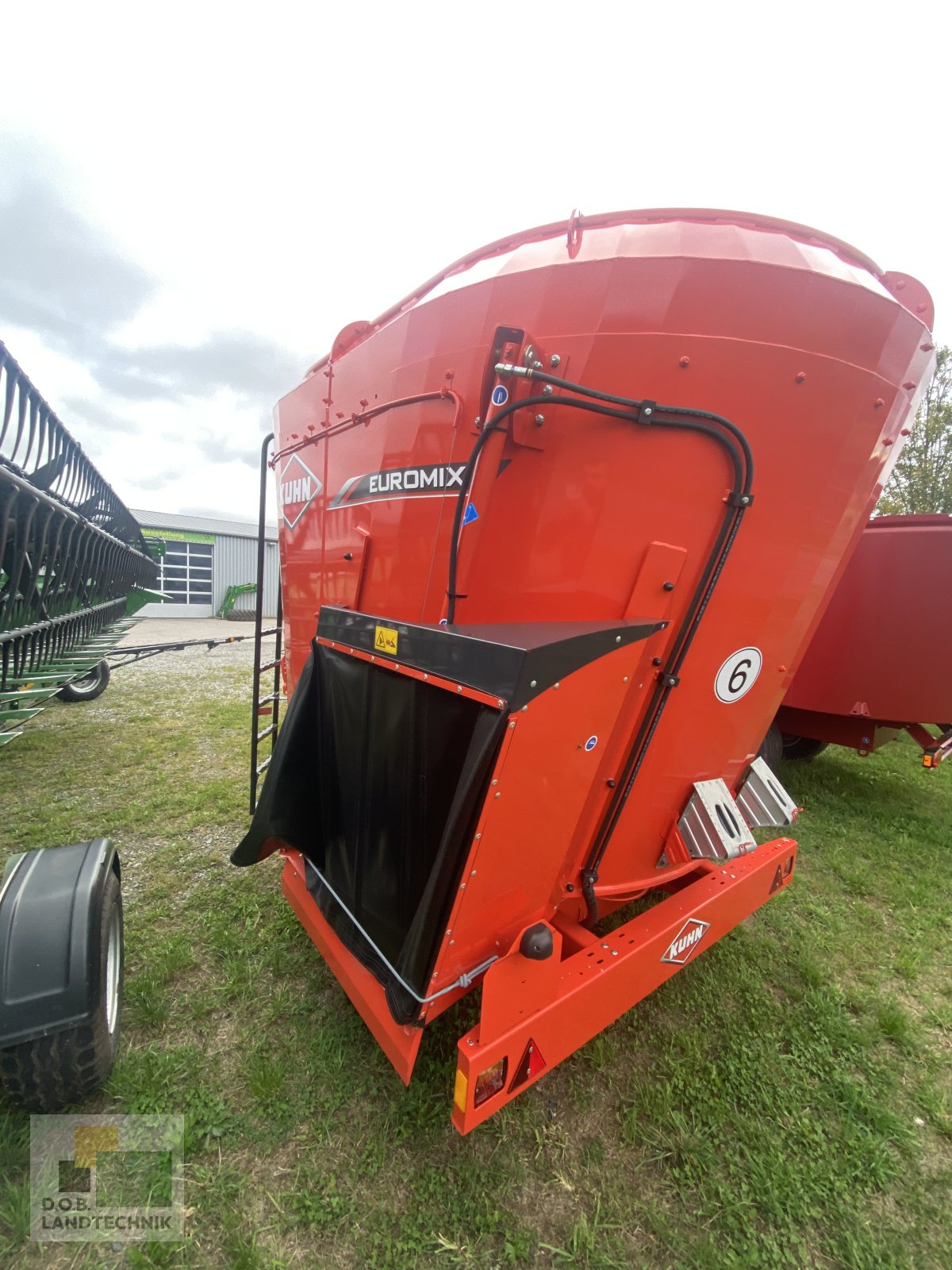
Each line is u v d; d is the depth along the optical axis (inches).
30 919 67.0
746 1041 91.3
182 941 106.3
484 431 65.5
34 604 166.6
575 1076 82.3
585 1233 62.3
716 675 78.0
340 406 106.0
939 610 175.2
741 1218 65.6
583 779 63.7
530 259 73.0
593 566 70.1
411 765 65.6
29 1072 65.3
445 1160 69.4
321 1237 61.6
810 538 75.0
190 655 478.6
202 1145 70.0
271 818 84.2
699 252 65.2
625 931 78.0
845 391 68.1
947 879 151.7
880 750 287.9
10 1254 59.1
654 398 65.4
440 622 81.9
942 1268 62.8
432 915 57.3
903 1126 78.3
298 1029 86.7
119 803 168.9
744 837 83.2
